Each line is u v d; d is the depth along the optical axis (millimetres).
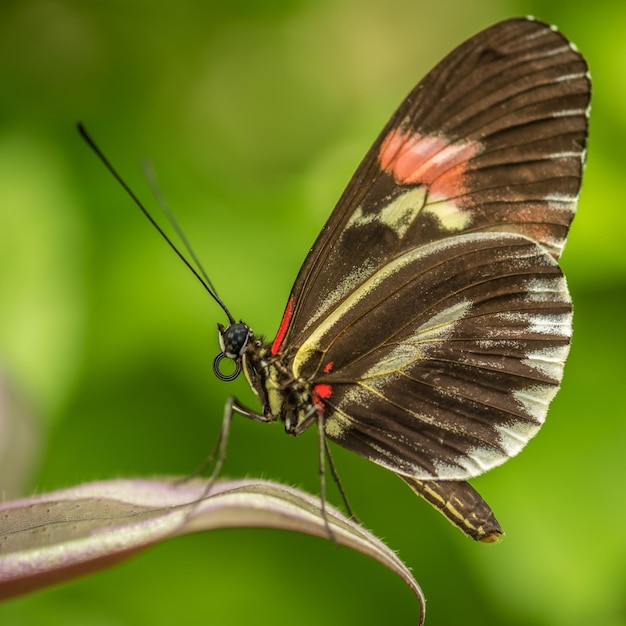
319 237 548
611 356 583
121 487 529
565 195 545
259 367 551
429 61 656
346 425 552
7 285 575
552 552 573
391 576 581
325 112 650
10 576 511
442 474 549
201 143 637
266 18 640
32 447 558
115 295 581
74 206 581
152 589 580
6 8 626
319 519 515
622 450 578
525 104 543
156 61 632
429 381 551
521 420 548
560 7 601
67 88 624
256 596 580
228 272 584
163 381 582
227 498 513
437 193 547
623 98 589
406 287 549
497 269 548
